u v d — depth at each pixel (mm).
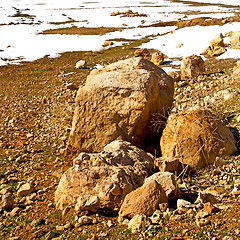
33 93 14031
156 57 18188
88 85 6602
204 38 23750
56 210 4711
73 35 29156
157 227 3604
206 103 9570
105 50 23531
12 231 4309
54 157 7531
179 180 5133
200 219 3625
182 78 14477
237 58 17688
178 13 37688
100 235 3713
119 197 4391
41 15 40625
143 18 35750
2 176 6578
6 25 34531
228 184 4836
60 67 19234
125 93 6258
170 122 6125
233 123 7449
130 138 6293
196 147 5645
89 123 6492
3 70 19031
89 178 4609
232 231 3307
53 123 10070
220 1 50281
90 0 58031
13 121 10312
